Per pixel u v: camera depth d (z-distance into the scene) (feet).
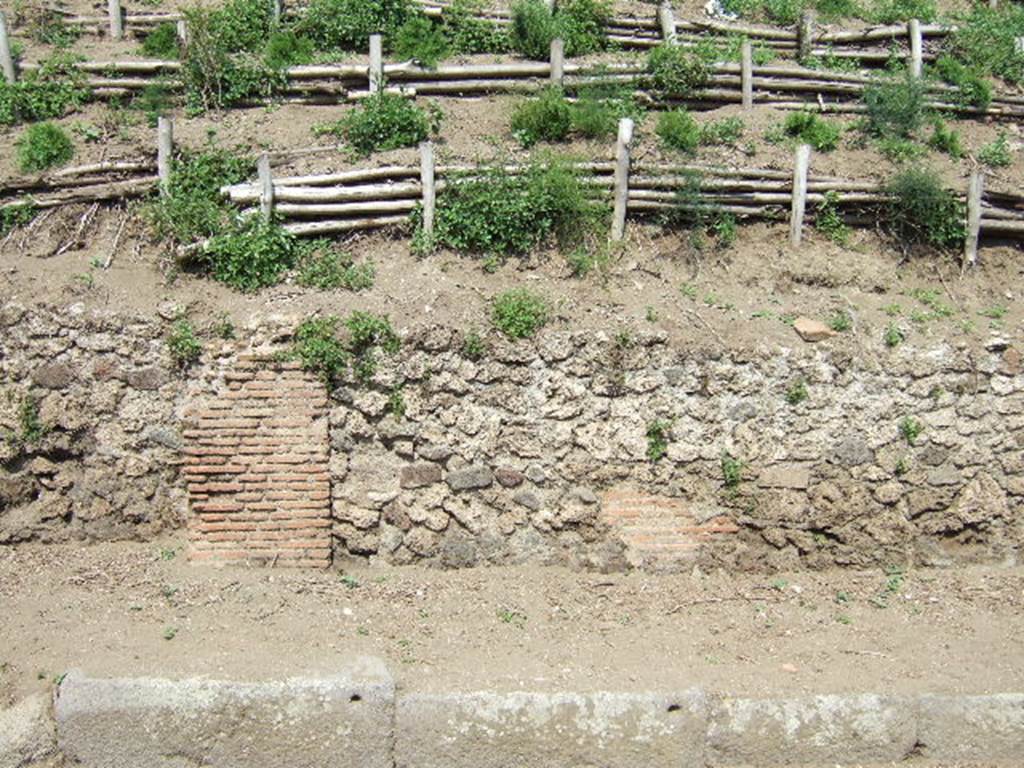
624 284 36.04
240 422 33.19
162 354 33.71
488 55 46.88
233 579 32.63
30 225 36.35
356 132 39.83
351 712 27.43
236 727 27.25
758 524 34.37
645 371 33.96
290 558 33.35
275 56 44.88
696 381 34.04
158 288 34.91
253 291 35.04
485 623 31.73
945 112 44.78
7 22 47.29
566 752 27.55
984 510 35.32
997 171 41.52
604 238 36.99
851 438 34.55
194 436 33.17
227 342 33.65
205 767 27.32
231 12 46.80
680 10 51.31
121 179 37.76
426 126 40.27
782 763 28.25
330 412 33.47
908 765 28.58
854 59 47.70
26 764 26.86
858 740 28.35
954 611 33.40
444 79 44.42
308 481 33.32
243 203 36.40
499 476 33.88
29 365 33.73
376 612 31.81
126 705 27.09
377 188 36.50
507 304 34.06
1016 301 37.60
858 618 32.94
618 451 33.96
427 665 29.43
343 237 36.55
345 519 33.71
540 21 46.50
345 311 33.96
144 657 28.73
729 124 41.81
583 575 33.94
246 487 33.27
